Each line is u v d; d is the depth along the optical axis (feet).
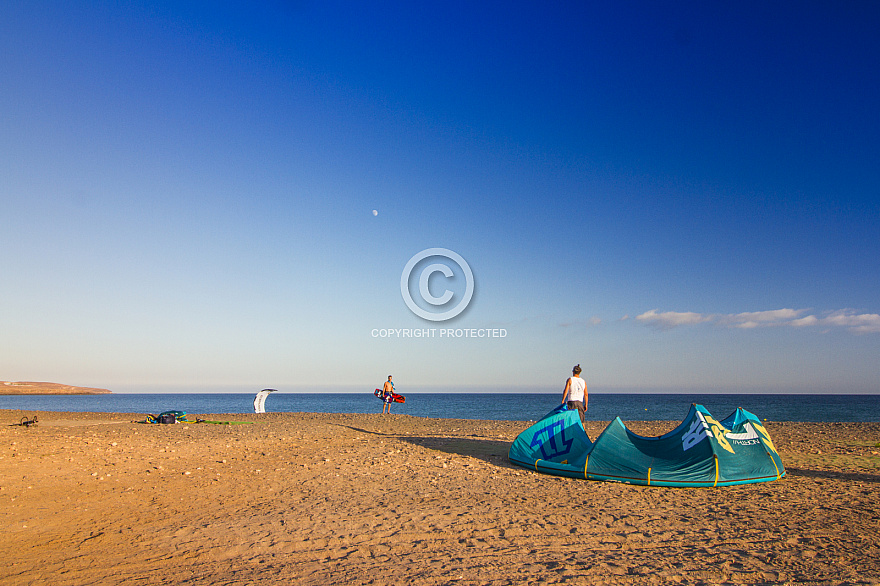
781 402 352.49
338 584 15.29
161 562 17.28
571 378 39.73
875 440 50.88
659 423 78.02
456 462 37.35
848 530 20.65
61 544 19.06
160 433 56.90
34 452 38.29
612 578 15.80
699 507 24.47
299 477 31.81
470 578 15.80
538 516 22.91
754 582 15.51
